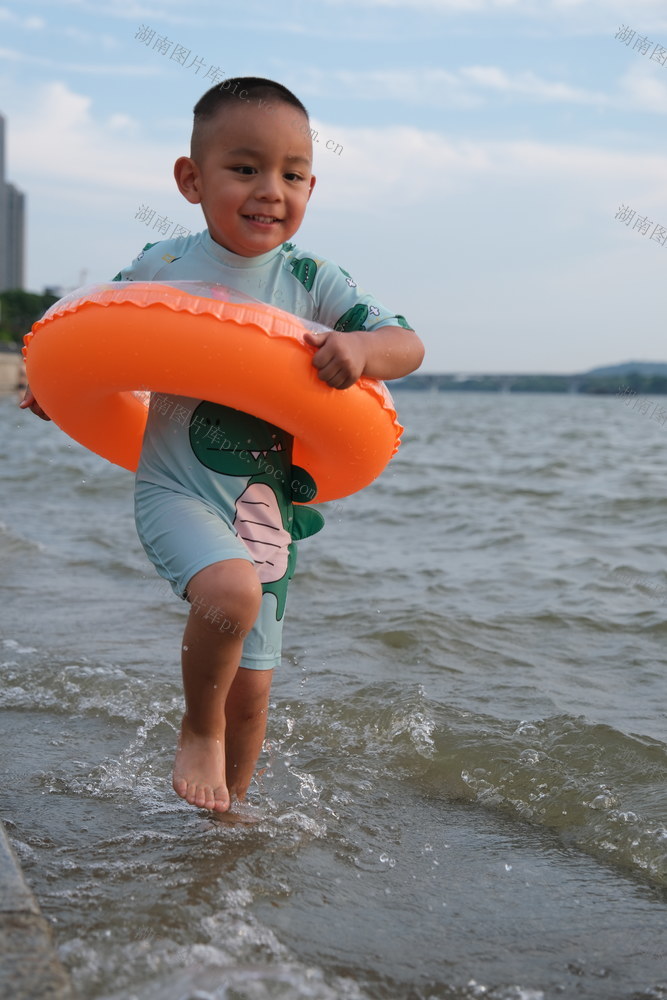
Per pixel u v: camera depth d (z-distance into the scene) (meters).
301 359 2.45
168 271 2.75
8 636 4.68
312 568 6.44
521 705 3.88
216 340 2.40
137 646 4.59
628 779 3.19
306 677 4.17
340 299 2.72
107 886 2.30
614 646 4.79
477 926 2.27
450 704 3.86
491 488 11.80
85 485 11.27
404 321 2.71
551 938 2.23
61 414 2.82
